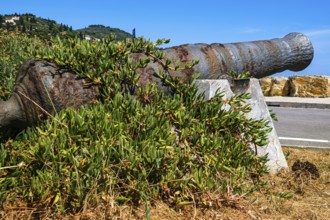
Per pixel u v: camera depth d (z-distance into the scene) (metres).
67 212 3.23
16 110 4.17
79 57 4.33
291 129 9.19
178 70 4.86
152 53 4.72
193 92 4.57
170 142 3.83
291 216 3.59
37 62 4.13
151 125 3.89
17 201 3.32
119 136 3.68
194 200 3.50
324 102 15.05
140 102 4.43
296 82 18.12
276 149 5.00
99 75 4.27
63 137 3.48
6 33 13.67
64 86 4.11
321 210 3.75
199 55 5.18
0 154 3.49
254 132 4.52
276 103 15.23
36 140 3.65
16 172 3.35
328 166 5.23
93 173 3.32
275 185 4.38
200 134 4.16
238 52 5.70
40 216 3.18
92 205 3.25
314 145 7.17
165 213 3.37
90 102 4.23
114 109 4.04
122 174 3.51
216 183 3.77
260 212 3.62
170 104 4.28
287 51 6.27
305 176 4.54
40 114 4.09
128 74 4.38
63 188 3.27
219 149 4.16
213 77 5.31
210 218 3.39
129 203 3.40
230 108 4.57
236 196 3.76
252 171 4.40
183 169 3.73
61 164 3.34
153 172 3.56
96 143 3.55
